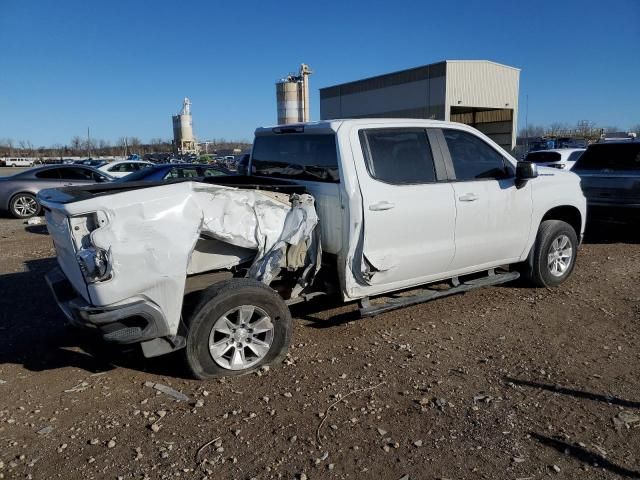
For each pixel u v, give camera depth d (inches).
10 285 269.6
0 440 130.0
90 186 170.9
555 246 243.6
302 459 120.7
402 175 188.9
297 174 198.5
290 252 172.2
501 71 1648.6
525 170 212.5
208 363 156.3
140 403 146.9
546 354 175.0
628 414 137.3
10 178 570.3
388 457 121.0
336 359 172.9
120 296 139.6
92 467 119.2
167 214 143.4
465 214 204.1
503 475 114.3
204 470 117.4
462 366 167.0
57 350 184.5
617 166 352.5
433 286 227.3
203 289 166.4
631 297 233.6
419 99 1667.1
